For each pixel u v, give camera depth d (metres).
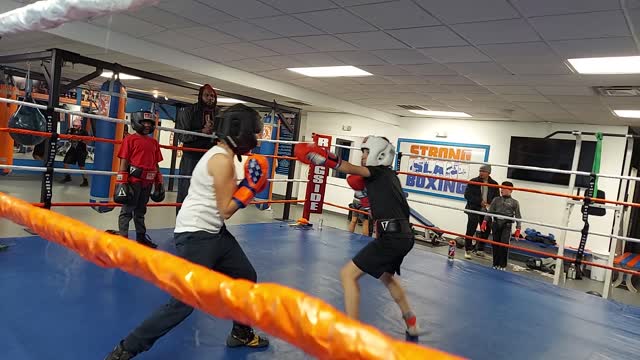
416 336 2.66
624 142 7.14
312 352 0.74
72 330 2.19
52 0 1.52
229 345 2.21
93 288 2.78
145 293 2.79
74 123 10.21
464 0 3.09
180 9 4.11
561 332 3.03
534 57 4.21
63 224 1.30
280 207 9.62
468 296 3.68
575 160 4.64
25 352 1.93
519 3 3.01
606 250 7.10
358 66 5.56
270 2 3.65
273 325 0.78
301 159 2.40
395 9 3.46
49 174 3.54
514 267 6.71
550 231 7.64
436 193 9.15
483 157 8.53
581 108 6.24
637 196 8.01
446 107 7.70
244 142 1.83
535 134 7.97
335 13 3.74
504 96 6.13
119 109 4.79
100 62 4.32
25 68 7.98
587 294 4.13
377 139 2.66
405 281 3.95
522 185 8.01
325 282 3.54
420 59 4.84
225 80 6.71
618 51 3.72
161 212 6.85
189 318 2.52
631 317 3.51
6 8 4.36
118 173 3.86
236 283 0.86
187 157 4.80
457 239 7.94
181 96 10.95
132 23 4.79
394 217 2.51
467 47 4.19
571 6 2.94
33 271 2.95
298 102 8.72
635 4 2.77
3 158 7.46
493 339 2.77
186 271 0.95
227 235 1.99
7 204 1.63
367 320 2.86
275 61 5.93
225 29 4.64
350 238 5.62
